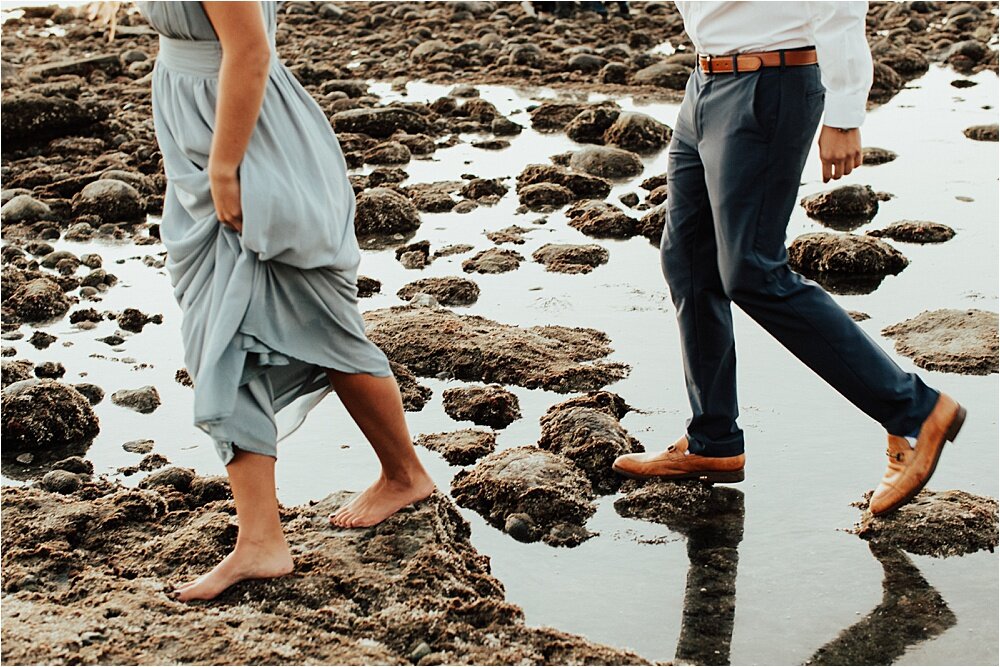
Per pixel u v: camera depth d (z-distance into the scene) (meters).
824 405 4.40
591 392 4.59
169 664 2.85
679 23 13.49
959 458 3.97
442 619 3.09
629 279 5.79
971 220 6.46
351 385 3.39
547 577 3.43
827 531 3.62
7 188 7.62
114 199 7.04
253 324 3.13
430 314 5.23
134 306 5.64
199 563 3.43
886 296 5.42
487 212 7.00
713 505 3.79
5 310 5.52
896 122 8.80
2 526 3.61
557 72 11.30
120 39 13.84
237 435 3.16
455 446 4.13
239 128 3.01
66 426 4.29
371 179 7.62
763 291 3.58
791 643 3.11
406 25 14.17
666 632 3.16
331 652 2.92
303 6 15.43
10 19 16.06
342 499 3.71
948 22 12.75
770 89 3.45
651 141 8.41
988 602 3.24
